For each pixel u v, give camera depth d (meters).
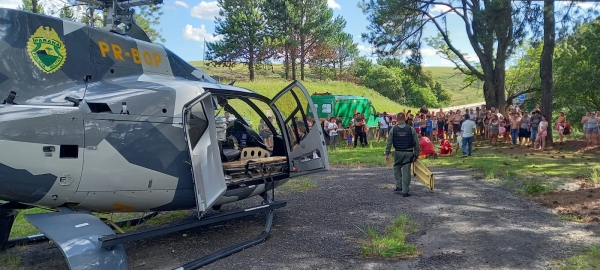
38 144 4.04
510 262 4.45
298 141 6.44
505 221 6.12
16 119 3.97
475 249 4.90
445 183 9.27
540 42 16.83
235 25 32.81
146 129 4.62
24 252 5.05
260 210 5.61
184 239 5.54
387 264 4.47
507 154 14.49
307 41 38.06
